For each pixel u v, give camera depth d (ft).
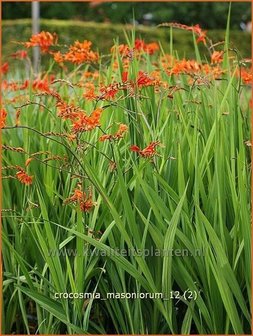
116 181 7.21
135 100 7.32
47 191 7.48
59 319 7.16
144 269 7.00
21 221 7.57
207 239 7.18
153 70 8.46
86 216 7.32
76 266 7.11
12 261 7.53
